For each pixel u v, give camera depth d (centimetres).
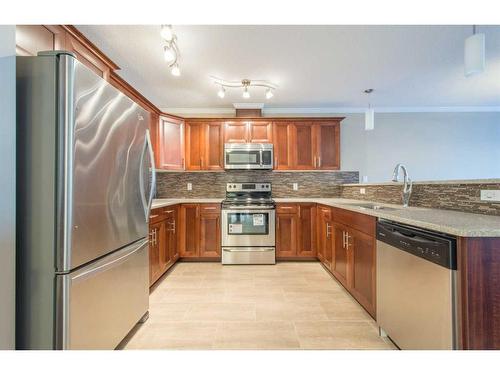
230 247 358
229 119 396
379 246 179
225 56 259
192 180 429
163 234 296
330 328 193
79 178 126
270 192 420
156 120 353
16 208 119
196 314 215
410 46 245
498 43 242
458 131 442
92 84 135
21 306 119
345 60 270
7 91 114
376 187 313
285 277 304
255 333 186
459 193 187
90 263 137
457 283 113
